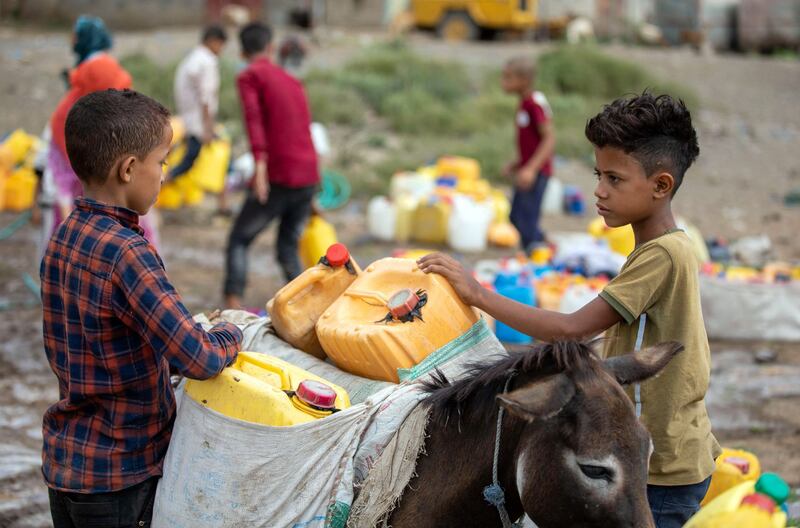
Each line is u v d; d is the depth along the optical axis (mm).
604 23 25625
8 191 10391
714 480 3830
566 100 16844
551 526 2316
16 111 14109
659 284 2740
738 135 16438
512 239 10102
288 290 3184
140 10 23953
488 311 2967
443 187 10602
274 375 2779
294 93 6980
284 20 24406
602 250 8008
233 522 2656
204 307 7504
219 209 10922
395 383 2926
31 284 8031
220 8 24094
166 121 2721
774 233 10953
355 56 18938
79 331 2643
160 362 2732
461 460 2564
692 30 26125
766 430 5691
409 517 2619
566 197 11898
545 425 2314
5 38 19859
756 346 7254
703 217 11648
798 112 18375
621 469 2205
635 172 2729
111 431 2695
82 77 5973
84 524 2740
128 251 2576
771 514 2584
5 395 5902
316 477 2623
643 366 2439
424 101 16000
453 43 22250
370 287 3125
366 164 13195
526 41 24266
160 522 2766
